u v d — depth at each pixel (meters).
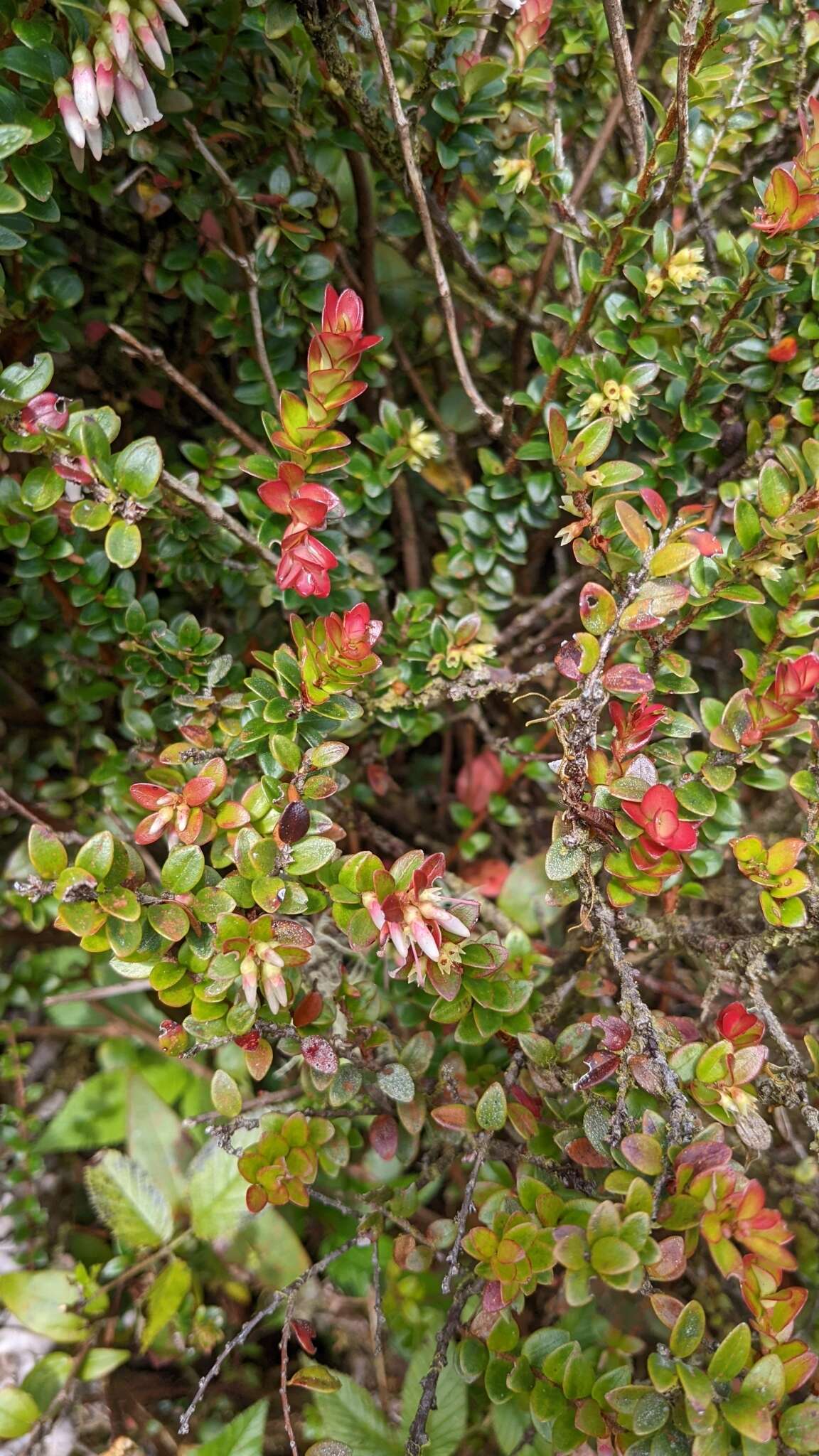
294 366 0.37
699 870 0.29
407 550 0.40
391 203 0.35
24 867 0.39
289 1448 0.33
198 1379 0.36
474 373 0.40
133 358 0.36
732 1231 0.21
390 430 0.33
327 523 0.30
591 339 0.33
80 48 0.23
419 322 0.40
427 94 0.30
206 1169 0.35
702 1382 0.20
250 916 0.25
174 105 0.31
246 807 0.25
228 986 0.23
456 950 0.24
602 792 0.24
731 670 0.40
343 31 0.31
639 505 0.31
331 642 0.24
